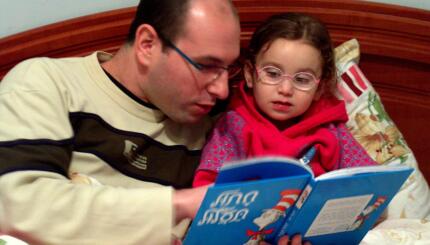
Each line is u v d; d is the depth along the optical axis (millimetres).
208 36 1057
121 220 970
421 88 1608
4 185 963
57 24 1408
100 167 1146
